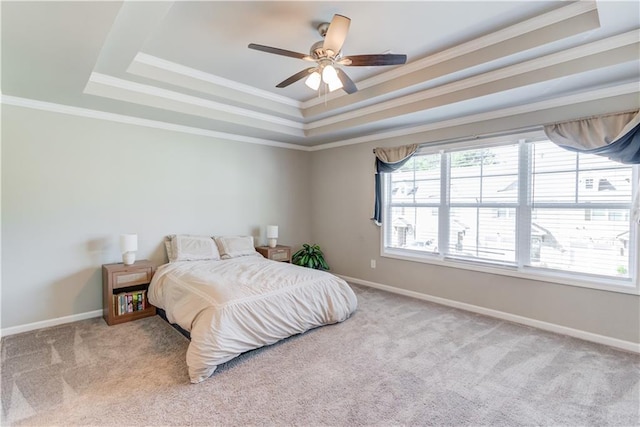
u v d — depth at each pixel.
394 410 1.98
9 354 2.67
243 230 4.97
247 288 2.86
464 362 2.57
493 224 3.66
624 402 2.06
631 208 2.80
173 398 2.08
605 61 2.34
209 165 4.56
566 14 2.24
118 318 3.39
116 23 2.10
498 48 2.61
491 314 3.63
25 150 3.18
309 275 3.41
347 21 1.94
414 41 2.71
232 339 2.46
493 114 3.53
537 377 2.35
